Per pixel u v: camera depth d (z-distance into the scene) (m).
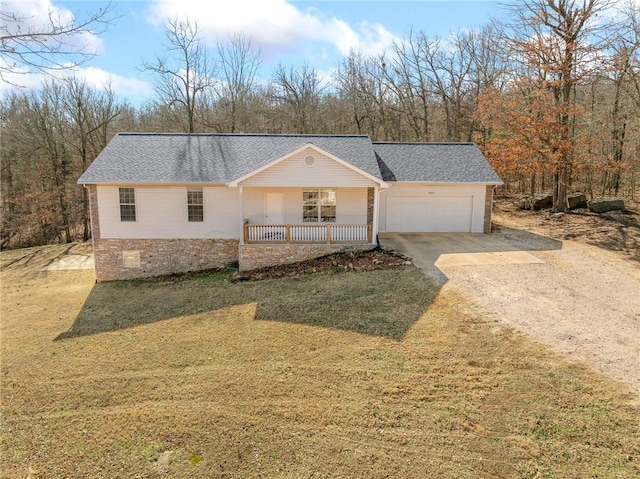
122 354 9.46
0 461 6.06
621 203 22.23
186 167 17.19
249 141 19.33
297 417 6.72
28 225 30.34
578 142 20.62
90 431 6.65
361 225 16.58
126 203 16.86
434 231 19.16
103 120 31.61
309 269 15.09
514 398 6.86
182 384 7.93
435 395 7.09
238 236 17.34
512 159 22.06
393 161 19.52
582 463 5.50
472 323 9.61
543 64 21.20
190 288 14.77
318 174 15.84
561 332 8.94
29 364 9.17
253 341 9.65
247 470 5.68
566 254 14.94
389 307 10.95
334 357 8.60
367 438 6.17
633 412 6.33
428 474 5.46
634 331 8.88
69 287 16.44
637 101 20.14
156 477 5.63
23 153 30.14
